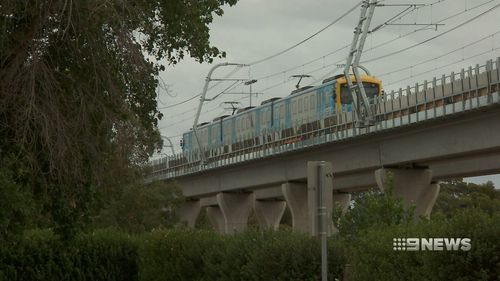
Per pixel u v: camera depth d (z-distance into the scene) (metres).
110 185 23.00
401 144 52.53
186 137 98.81
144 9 20.25
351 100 59.91
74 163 18.78
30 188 19.48
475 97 42.94
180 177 89.00
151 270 26.33
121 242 29.47
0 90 17.91
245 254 21.52
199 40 22.31
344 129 56.75
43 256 27.84
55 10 17.98
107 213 48.34
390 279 15.34
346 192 71.44
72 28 18.19
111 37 18.89
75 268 28.39
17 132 17.88
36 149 18.69
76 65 18.86
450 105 45.06
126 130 20.94
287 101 69.56
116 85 19.25
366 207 21.56
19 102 17.86
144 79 19.53
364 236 17.28
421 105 47.88
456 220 14.11
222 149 78.81
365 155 56.78
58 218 20.77
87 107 18.94
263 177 74.00
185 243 25.06
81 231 23.94
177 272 24.83
